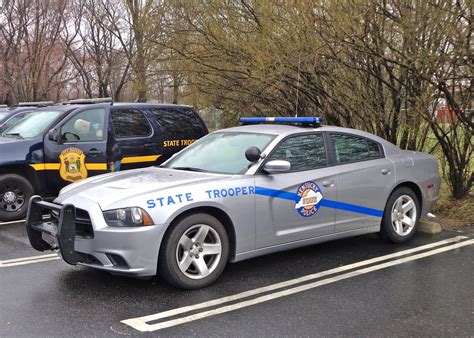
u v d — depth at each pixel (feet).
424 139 28.71
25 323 13.03
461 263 18.37
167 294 15.05
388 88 27.43
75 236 15.01
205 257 15.78
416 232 22.97
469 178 29.14
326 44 25.46
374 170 19.67
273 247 16.99
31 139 25.70
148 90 38.06
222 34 29.89
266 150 17.30
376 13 23.47
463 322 13.17
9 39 72.84
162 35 32.35
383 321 13.23
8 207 25.66
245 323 13.09
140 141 27.78
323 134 18.93
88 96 80.48
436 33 22.88
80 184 17.33
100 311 13.80
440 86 24.39
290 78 28.55
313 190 17.76
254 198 16.34
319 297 14.93
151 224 14.40
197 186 15.51
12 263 18.22
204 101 36.99
